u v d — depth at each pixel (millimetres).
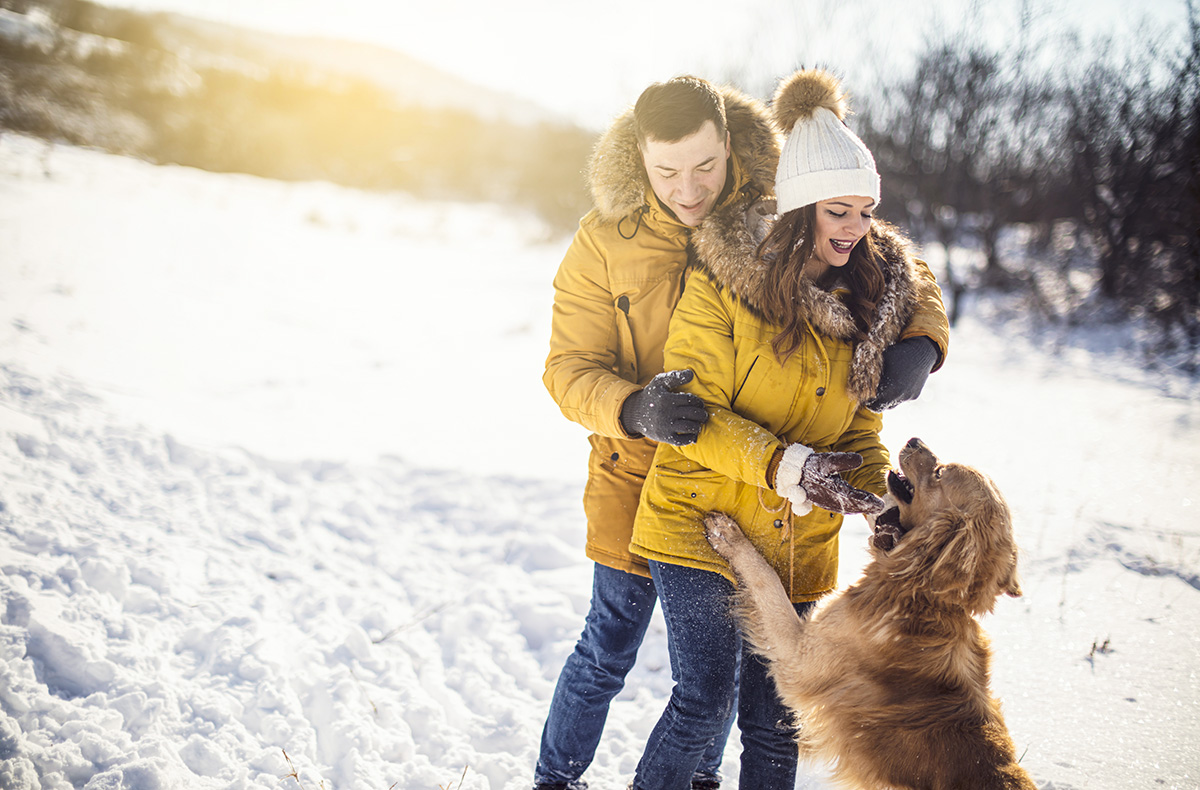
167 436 4824
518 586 4035
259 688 3000
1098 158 11898
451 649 3520
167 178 16938
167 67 32812
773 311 2131
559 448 6078
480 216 26188
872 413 2432
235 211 15086
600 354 2465
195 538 3998
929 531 2227
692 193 2250
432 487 5059
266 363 7219
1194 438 6328
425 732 2959
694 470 2252
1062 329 11117
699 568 2189
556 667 3434
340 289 10898
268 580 3824
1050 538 4395
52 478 4113
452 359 8547
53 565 3404
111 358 6172
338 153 33812
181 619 3334
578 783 2521
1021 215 13414
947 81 12742
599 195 2428
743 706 2314
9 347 5668
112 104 27031
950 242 12875
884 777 2150
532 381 8008
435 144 38375
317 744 2836
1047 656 3266
